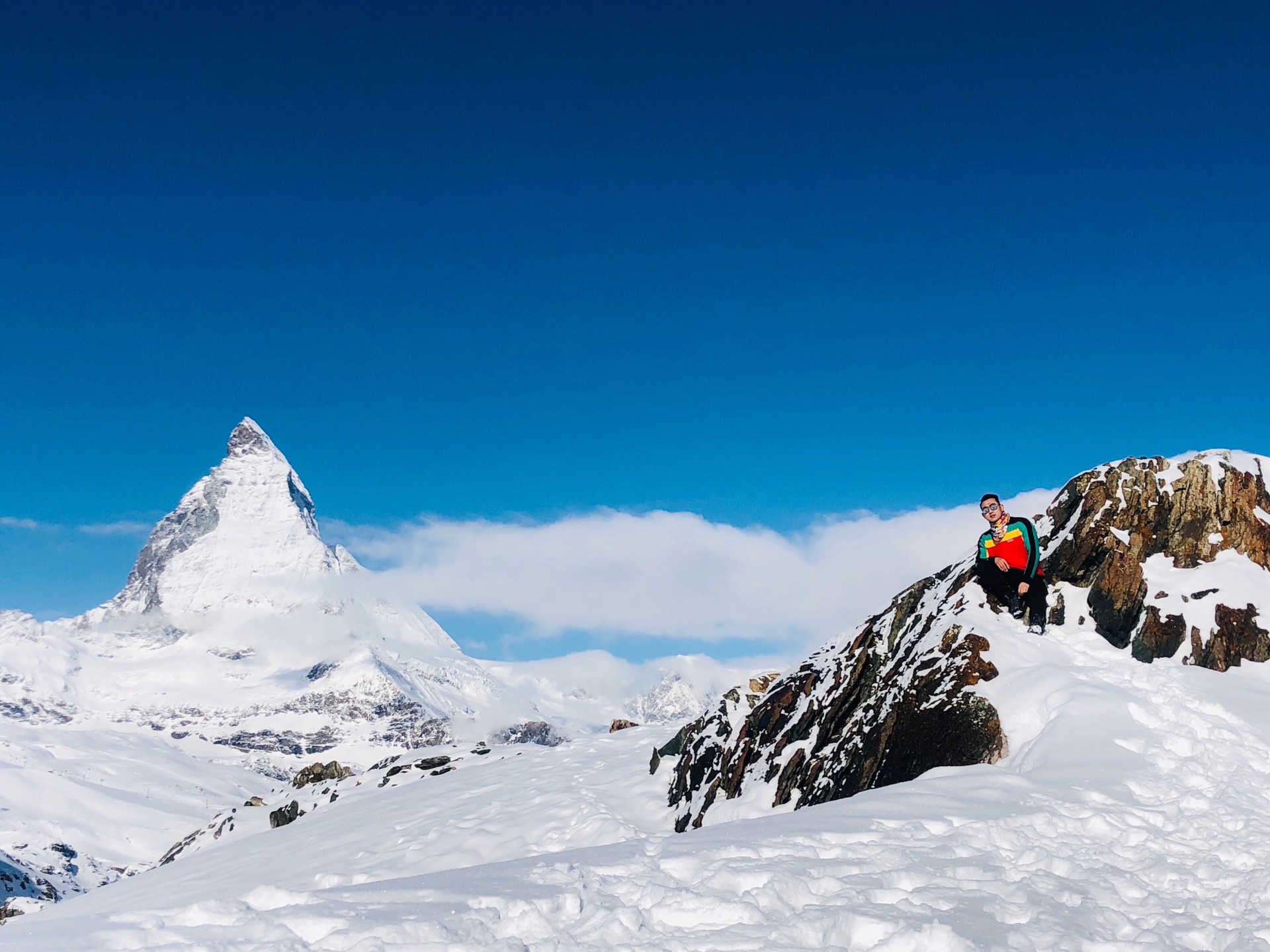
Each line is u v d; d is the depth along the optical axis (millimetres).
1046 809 10016
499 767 39156
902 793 10945
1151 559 19453
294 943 5926
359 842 29938
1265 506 20031
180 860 40906
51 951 5902
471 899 6832
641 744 36438
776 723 23578
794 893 7004
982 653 17344
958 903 6859
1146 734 13406
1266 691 16109
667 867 7766
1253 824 9648
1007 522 17938
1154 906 7234
